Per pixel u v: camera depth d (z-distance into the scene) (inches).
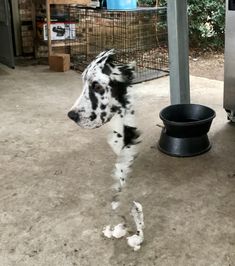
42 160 105.3
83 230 76.6
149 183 92.3
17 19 226.7
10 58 204.8
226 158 103.8
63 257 69.8
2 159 106.0
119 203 82.3
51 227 77.8
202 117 111.7
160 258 68.7
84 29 211.6
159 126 124.6
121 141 69.9
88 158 106.0
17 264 68.5
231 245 71.4
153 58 201.6
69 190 90.7
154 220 78.7
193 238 73.4
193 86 164.9
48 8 196.7
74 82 177.9
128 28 203.8
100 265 67.7
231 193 87.9
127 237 73.7
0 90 167.2
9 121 132.6
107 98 64.2
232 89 123.4
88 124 64.9
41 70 200.7
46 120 133.0
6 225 78.6
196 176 95.3
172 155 105.0
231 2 115.6
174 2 109.3
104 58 63.4
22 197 88.2
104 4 195.0
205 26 224.8
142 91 159.6
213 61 212.7
